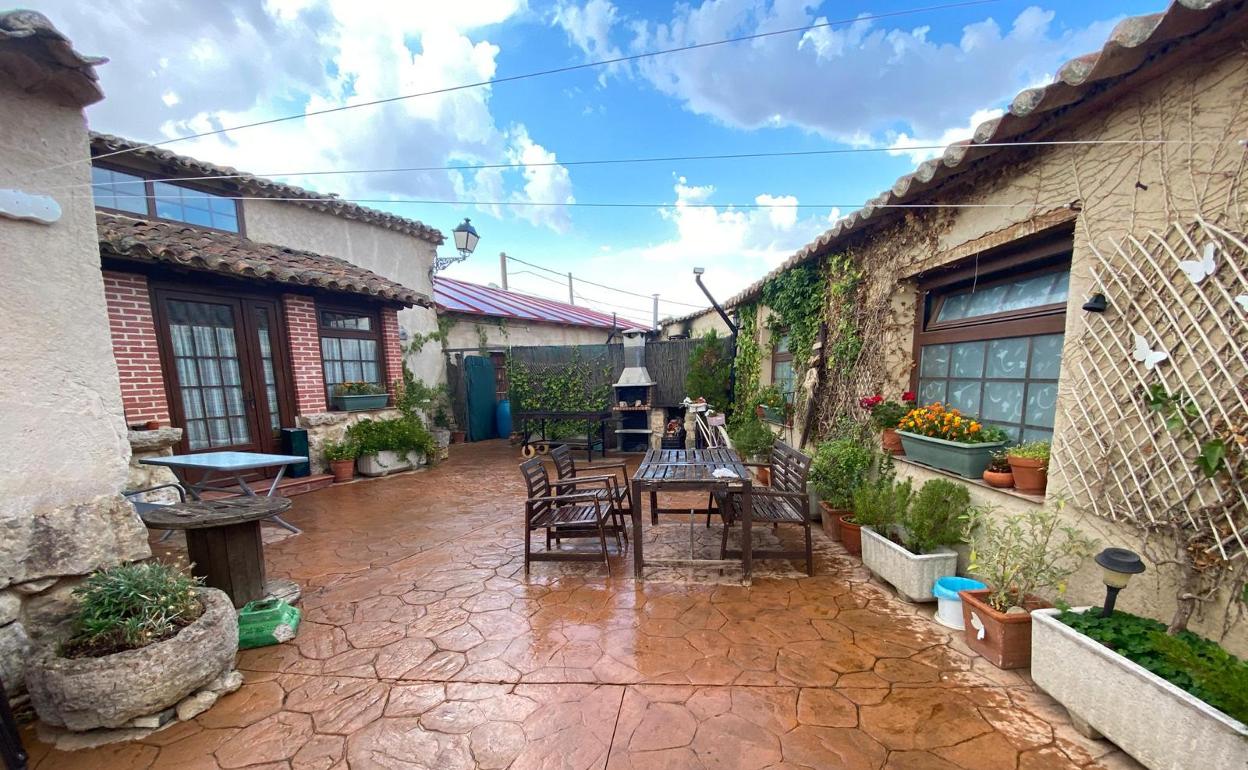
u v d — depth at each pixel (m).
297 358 5.88
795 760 1.65
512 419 9.14
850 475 3.80
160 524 2.36
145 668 1.79
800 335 5.05
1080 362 2.14
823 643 2.35
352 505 5.04
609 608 2.75
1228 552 1.64
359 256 7.67
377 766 1.67
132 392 4.44
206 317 5.13
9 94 1.89
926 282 3.47
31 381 1.96
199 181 5.77
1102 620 1.79
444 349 9.31
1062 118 2.12
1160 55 1.69
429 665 2.24
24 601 1.95
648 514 4.59
